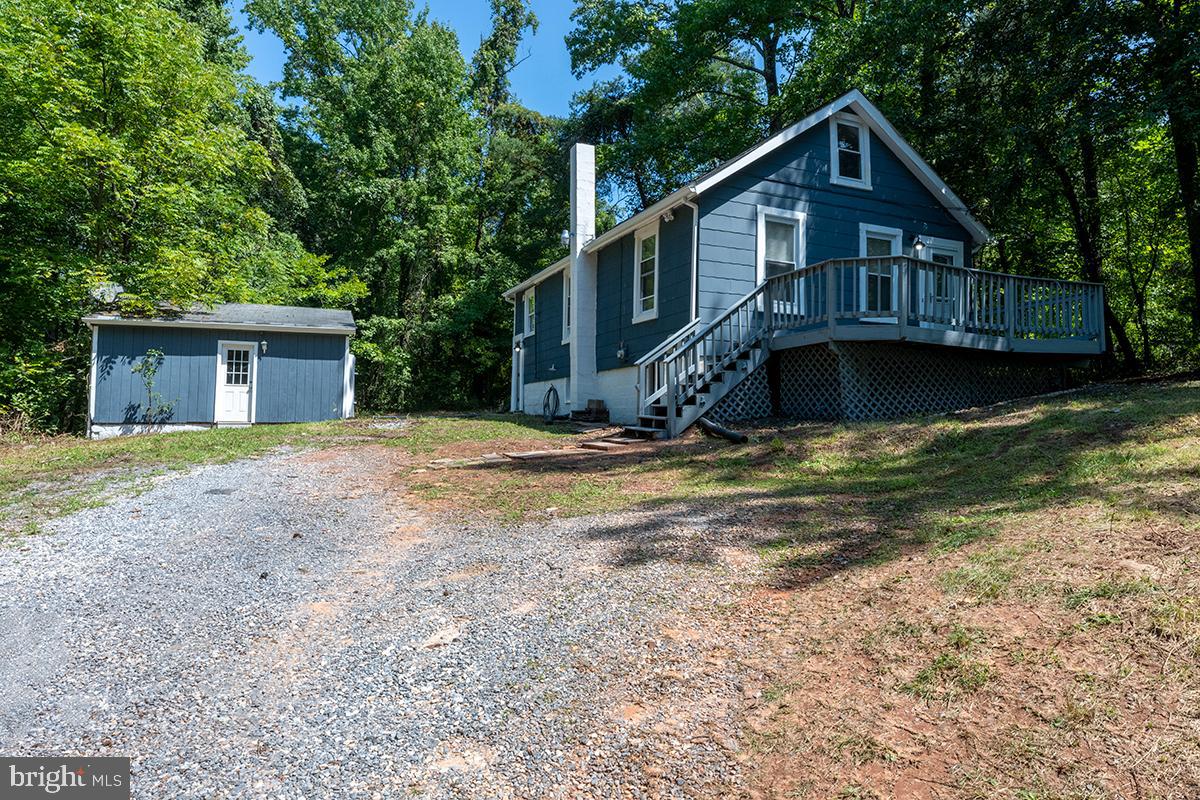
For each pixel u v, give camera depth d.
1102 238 15.57
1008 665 2.64
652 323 12.81
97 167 15.08
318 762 2.56
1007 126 13.37
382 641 3.56
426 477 8.07
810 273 10.27
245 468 8.92
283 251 23.55
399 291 27.67
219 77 19.44
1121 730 2.21
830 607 3.50
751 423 10.32
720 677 2.98
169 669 3.35
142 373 15.21
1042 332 10.80
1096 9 10.85
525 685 3.03
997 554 3.63
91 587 4.48
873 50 15.34
